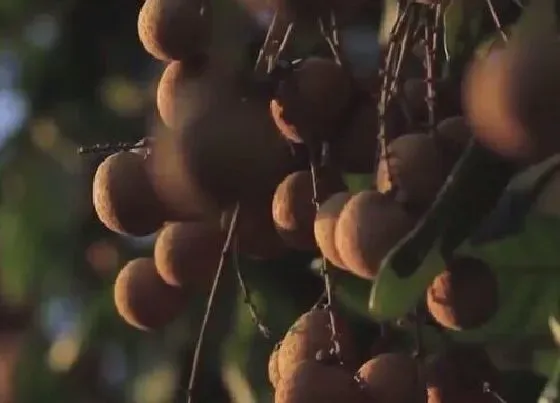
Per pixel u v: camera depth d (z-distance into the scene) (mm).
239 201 703
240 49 749
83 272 1336
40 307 1372
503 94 645
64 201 1326
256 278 1016
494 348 898
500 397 754
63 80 1320
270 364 769
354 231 706
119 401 1304
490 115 650
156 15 740
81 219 1321
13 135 1346
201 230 775
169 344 1166
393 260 689
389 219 705
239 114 688
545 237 853
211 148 682
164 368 1178
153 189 746
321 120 737
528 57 645
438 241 695
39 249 1341
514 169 699
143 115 1288
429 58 751
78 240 1325
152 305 796
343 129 749
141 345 1224
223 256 739
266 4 721
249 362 999
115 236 1300
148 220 764
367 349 769
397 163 717
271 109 725
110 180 760
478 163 692
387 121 746
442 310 734
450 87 755
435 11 757
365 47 1068
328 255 727
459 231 697
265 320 1002
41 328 1373
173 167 692
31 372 1351
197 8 745
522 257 857
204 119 686
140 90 1307
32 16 1338
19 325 1613
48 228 1333
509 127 648
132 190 758
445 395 752
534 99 641
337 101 738
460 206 694
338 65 745
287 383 714
